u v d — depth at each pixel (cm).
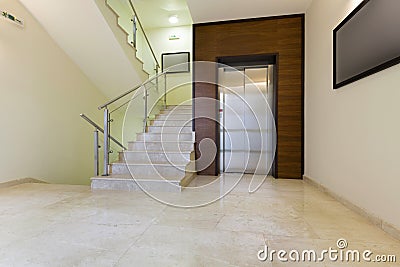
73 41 380
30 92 334
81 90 434
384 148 173
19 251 141
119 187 304
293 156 379
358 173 209
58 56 385
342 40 231
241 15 384
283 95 382
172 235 164
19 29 319
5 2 299
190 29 596
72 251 141
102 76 449
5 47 300
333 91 261
